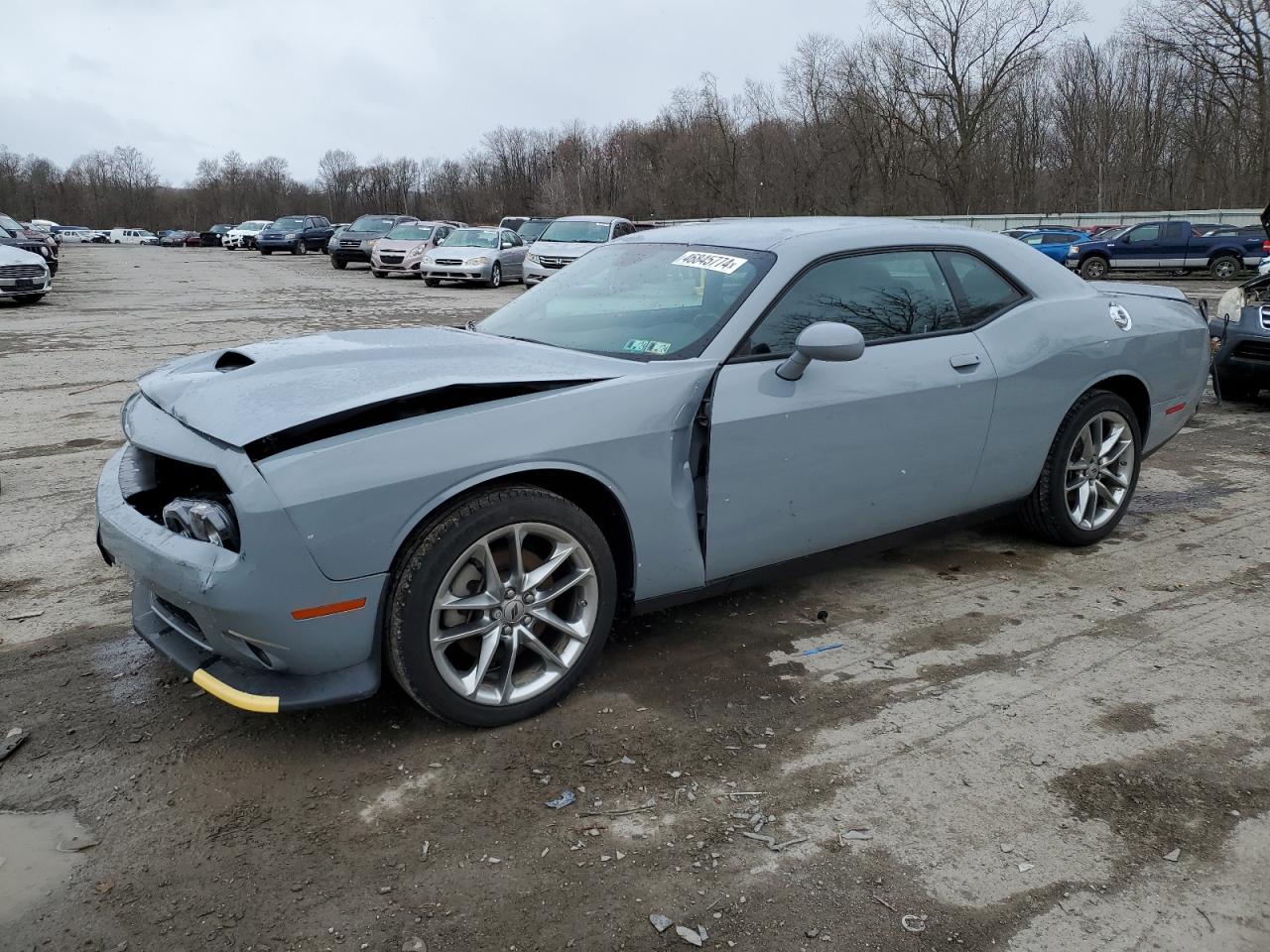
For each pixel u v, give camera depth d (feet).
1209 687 10.42
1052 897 7.21
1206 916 7.02
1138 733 9.48
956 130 168.14
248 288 71.41
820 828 8.00
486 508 8.79
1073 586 13.34
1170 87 169.07
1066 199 178.70
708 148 191.83
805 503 10.96
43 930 6.82
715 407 10.07
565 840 7.82
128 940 6.73
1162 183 173.17
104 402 26.50
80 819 8.09
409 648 8.66
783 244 11.45
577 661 9.75
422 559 8.56
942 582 13.48
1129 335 14.28
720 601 12.76
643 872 7.47
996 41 161.58
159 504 9.91
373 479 8.24
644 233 13.78
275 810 8.21
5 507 16.83
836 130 176.76
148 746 9.19
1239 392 27.04
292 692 8.47
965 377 12.15
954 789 8.54
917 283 12.28
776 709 9.91
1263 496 17.88
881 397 11.30
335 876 7.41
